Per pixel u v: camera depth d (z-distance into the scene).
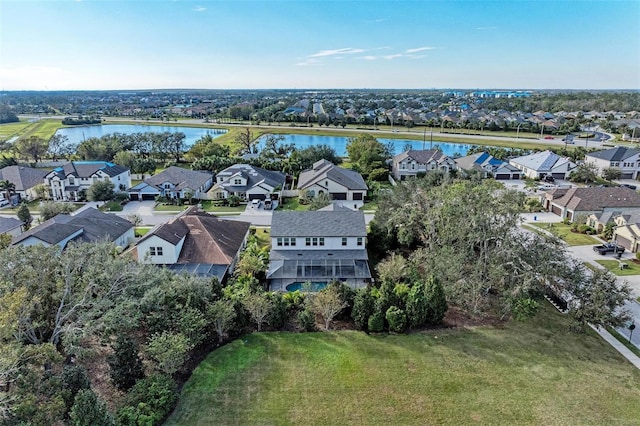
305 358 26.91
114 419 19.89
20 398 18.17
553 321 31.86
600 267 42.62
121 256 30.14
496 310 33.19
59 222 45.22
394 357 27.06
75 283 25.95
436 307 30.31
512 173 90.50
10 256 24.42
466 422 21.66
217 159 89.81
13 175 74.69
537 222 58.97
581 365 26.50
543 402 23.12
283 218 41.94
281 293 33.28
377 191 72.94
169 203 70.06
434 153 92.06
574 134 150.00
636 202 58.25
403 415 22.08
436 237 40.19
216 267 39.25
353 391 23.88
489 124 163.25
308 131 164.50
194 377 24.91
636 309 33.59
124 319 24.11
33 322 22.95
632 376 25.52
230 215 63.44
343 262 39.28
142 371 23.91
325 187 71.62
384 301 30.11
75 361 25.78
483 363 26.50
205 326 27.92
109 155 104.62
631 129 145.12
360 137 107.06
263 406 22.62
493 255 31.97
